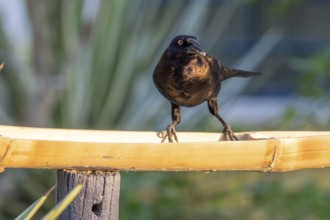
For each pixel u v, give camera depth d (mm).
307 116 12094
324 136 5242
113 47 12609
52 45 12461
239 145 4926
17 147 4547
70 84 12320
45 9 12211
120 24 12664
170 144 4777
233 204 12133
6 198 12070
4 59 12156
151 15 12977
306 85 11812
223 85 13289
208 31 13945
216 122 13086
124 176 11227
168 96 6715
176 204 11500
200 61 6531
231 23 20047
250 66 13867
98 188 5090
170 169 4816
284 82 20172
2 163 4551
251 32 20078
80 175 5074
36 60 11742
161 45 12938
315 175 14711
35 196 12008
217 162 4895
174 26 13086
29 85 12219
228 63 20141
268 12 14039
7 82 12242
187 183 11867
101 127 12602
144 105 12773
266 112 17656
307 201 11102
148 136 6605
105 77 12602
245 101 19719
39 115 11789
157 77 6664
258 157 4996
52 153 4609
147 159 4738
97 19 12531
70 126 12445
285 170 5121
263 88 20047
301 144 5145
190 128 12680
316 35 20422
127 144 4703
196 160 4832
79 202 5074
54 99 12062
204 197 12297
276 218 11188
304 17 20375
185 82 6512
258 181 11766
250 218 11859
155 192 11578
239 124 13664
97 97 12602
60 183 5141
